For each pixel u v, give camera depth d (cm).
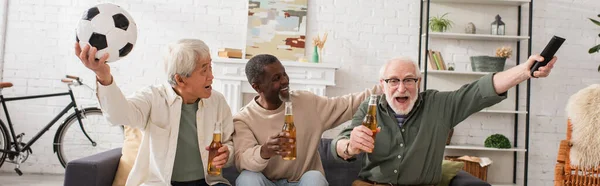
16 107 526
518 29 536
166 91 243
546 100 545
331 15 534
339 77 534
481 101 253
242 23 531
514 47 539
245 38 522
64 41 527
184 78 236
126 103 220
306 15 529
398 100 263
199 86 238
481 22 536
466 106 259
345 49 534
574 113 345
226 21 530
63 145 518
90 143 527
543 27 540
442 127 263
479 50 539
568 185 342
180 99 240
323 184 242
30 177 508
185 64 232
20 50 525
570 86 543
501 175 540
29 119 527
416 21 536
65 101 530
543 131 545
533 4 541
